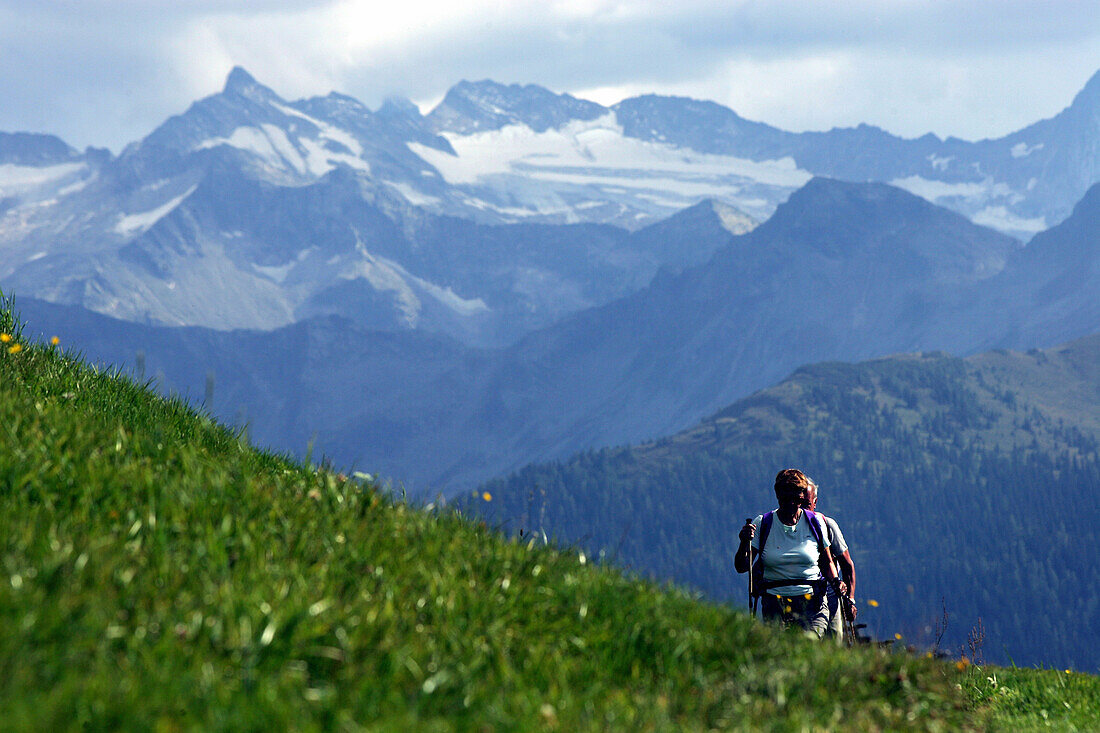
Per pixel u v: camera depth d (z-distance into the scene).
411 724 4.45
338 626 5.30
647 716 5.45
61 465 6.74
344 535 6.89
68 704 3.88
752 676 6.68
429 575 6.54
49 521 5.80
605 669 6.26
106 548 5.54
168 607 5.06
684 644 6.83
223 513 6.63
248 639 4.84
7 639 4.23
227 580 5.43
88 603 4.79
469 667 5.49
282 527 6.71
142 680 4.31
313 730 4.14
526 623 6.57
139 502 6.48
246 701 4.35
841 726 6.31
